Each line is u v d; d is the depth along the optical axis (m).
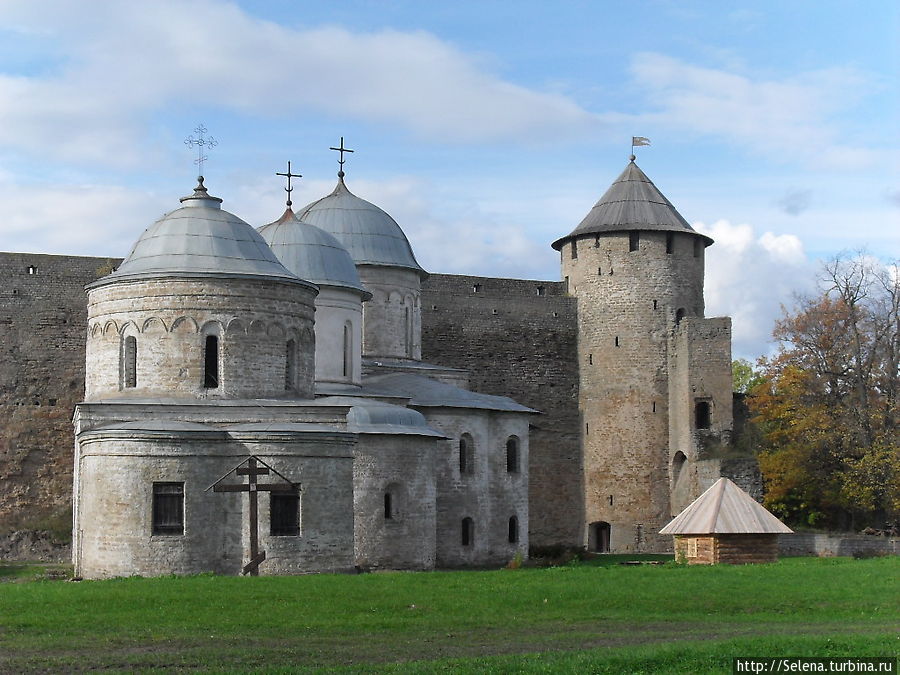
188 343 56.59
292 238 68.19
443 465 67.50
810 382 86.69
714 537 57.88
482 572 49.47
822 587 43.81
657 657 30.23
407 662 30.48
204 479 51.22
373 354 75.31
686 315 88.50
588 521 88.69
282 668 29.59
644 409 87.31
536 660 30.27
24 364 77.94
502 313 90.31
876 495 79.81
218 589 42.19
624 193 90.25
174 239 58.53
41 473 77.62
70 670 29.59
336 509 52.47
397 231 78.19
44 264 78.81
